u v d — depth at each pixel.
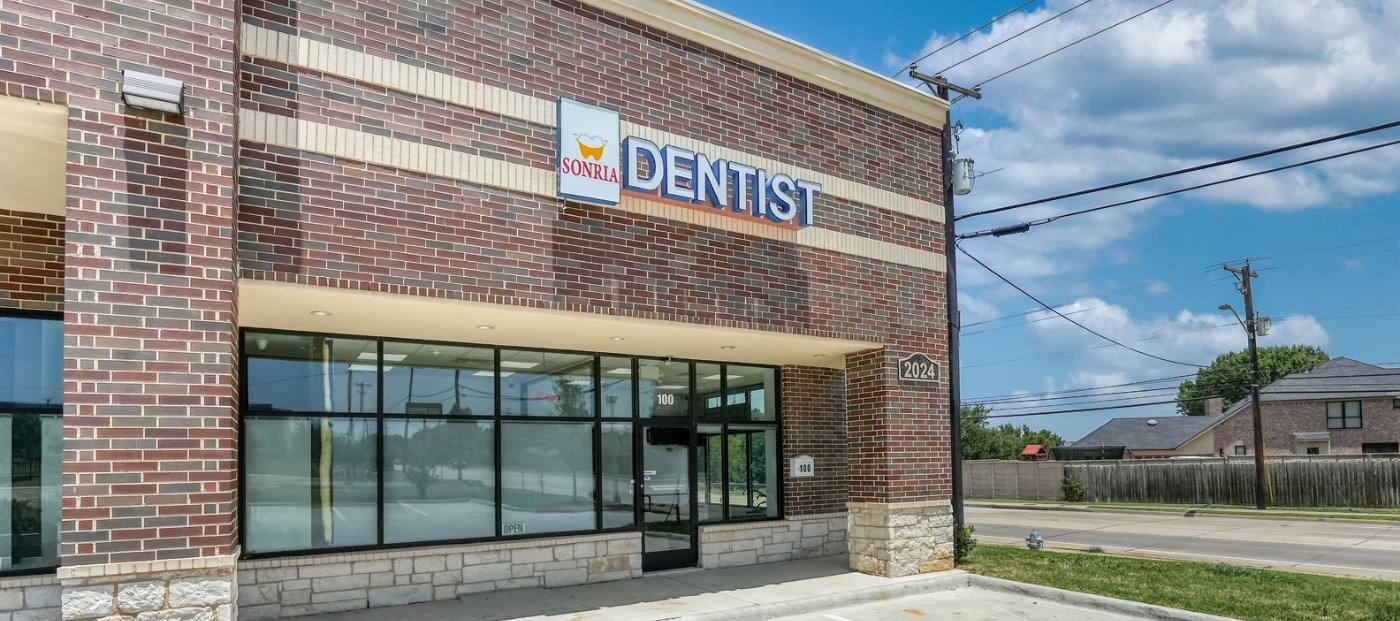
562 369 12.67
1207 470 37.81
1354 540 21.39
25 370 8.95
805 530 15.15
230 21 7.22
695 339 11.96
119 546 6.46
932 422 13.69
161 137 6.84
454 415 11.58
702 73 11.32
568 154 9.62
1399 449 46.09
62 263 9.16
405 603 10.78
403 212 8.61
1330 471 34.47
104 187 6.61
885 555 12.98
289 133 8.06
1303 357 69.12
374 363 11.02
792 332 11.79
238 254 7.63
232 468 7.05
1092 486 41.84
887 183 13.50
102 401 6.48
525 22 9.76
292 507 10.26
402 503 11.02
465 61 9.24
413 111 8.82
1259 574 13.67
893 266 13.35
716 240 11.08
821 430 15.66
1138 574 13.59
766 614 10.89
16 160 7.55
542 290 9.44
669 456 13.73
